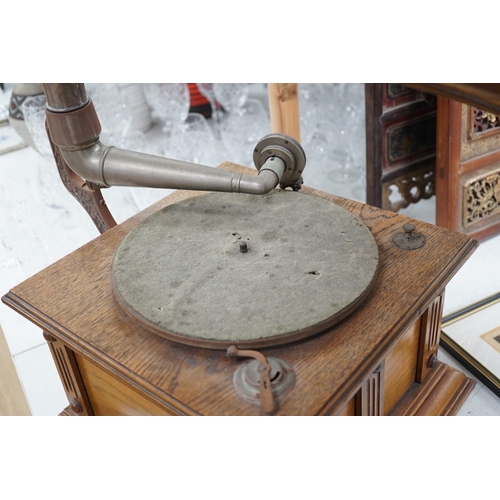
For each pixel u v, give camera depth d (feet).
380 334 3.58
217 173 4.13
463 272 6.25
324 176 7.95
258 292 3.74
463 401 4.74
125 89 8.64
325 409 3.23
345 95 7.66
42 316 3.92
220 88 8.38
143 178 4.22
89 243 4.49
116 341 3.70
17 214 7.13
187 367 3.51
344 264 3.90
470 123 5.98
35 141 7.52
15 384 5.10
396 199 7.48
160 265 4.01
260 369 3.24
